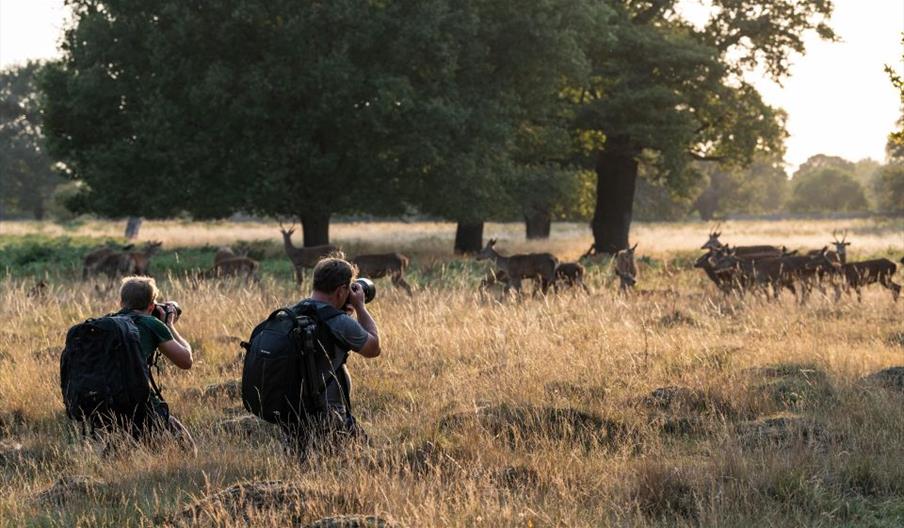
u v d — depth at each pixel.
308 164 33.22
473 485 6.98
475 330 14.43
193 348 14.08
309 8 32.66
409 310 17.09
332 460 7.12
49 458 8.62
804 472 7.61
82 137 37.00
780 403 10.33
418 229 80.31
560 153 42.09
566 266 23.56
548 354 12.71
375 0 33.62
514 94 36.28
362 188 34.75
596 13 36.88
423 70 34.50
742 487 7.21
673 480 7.48
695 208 155.00
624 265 24.34
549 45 35.31
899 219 100.62
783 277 22.61
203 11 33.25
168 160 32.78
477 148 34.19
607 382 11.07
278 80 31.73
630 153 43.41
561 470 7.84
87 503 7.04
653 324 16.27
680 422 9.59
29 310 18.03
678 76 42.16
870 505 7.20
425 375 12.14
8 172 121.88
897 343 14.38
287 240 28.59
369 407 10.60
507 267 23.73
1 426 9.91
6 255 35.78
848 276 23.19
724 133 45.06
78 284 22.59
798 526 6.66
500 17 35.88
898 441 8.48
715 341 14.00
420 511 6.50
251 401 7.11
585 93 44.00
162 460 7.75
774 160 49.88
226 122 32.38
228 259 25.11
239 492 6.58
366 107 32.22
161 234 66.94
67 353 7.89
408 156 33.25
